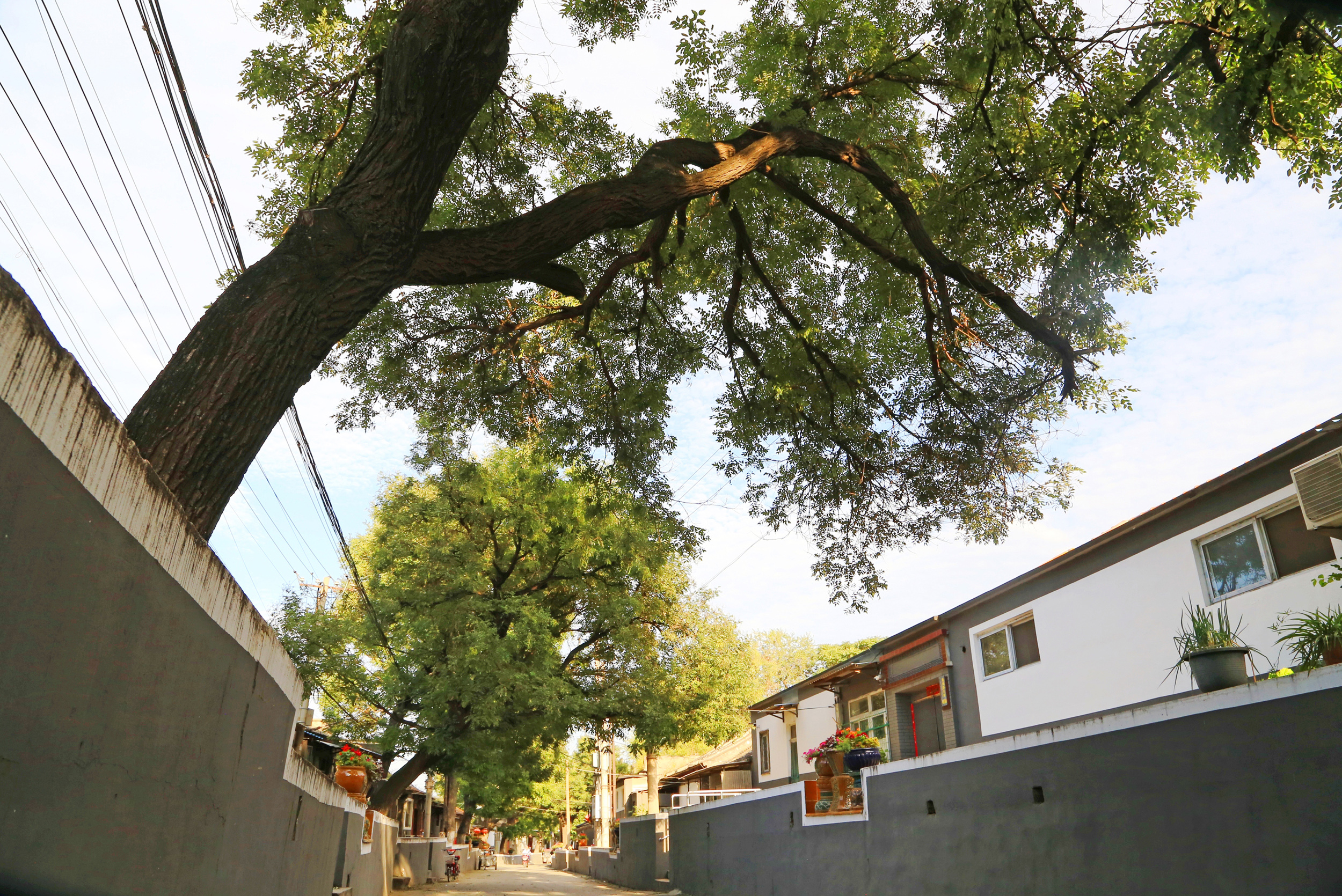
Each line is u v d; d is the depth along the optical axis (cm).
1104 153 930
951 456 1166
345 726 2519
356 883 1248
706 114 1085
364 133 999
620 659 2319
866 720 2036
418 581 2061
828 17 996
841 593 1252
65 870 291
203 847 450
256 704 554
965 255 1074
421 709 2081
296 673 704
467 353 1195
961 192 1032
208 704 445
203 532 464
